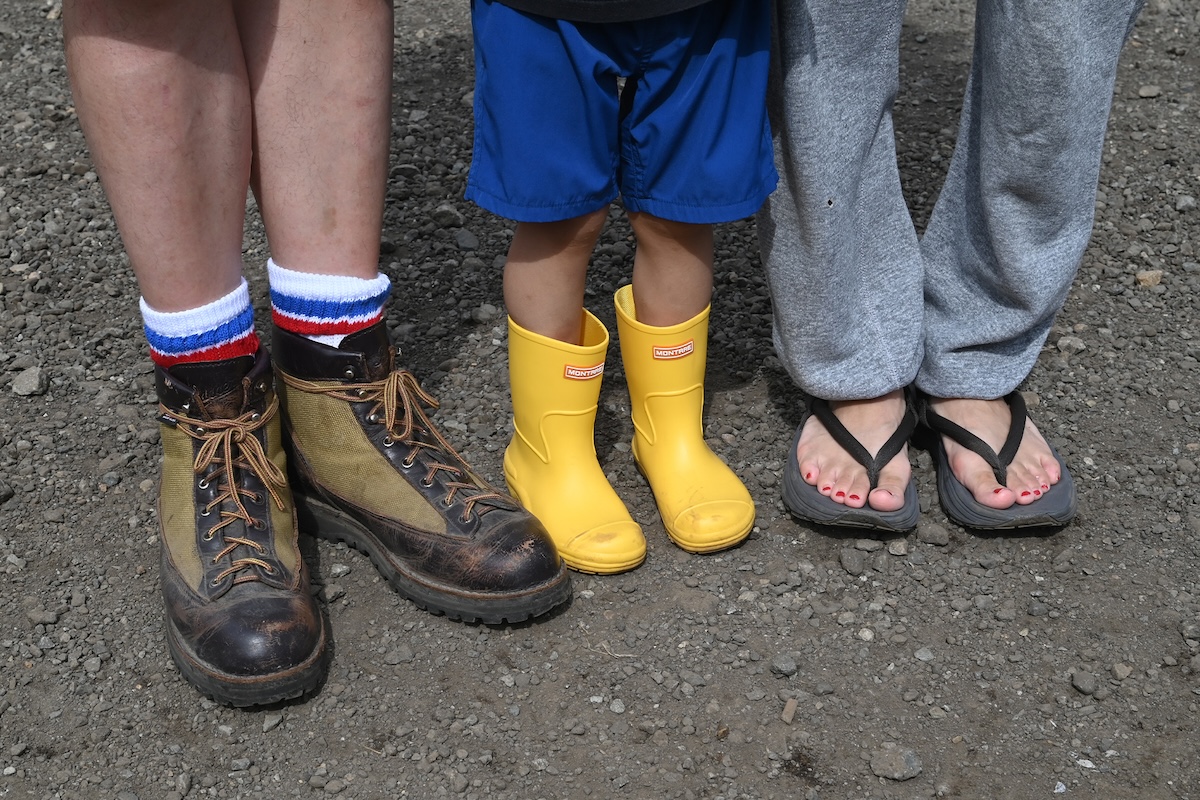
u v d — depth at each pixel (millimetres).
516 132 1593
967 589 1892
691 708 1679
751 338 2502
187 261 1583
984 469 1976
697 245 1824
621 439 2211
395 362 1860
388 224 2871
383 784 1561
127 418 2256
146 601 1848
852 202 1824
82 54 1425
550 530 1915
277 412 1800
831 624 1825
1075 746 1625
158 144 1483
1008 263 1876
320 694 1688
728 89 1609
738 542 1948
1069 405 2297
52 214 2891
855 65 1696
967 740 1635
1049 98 1658
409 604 1841
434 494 1786
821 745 1626
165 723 1640
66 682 1701
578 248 1770
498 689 1702
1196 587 1884
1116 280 2691
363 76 1633
